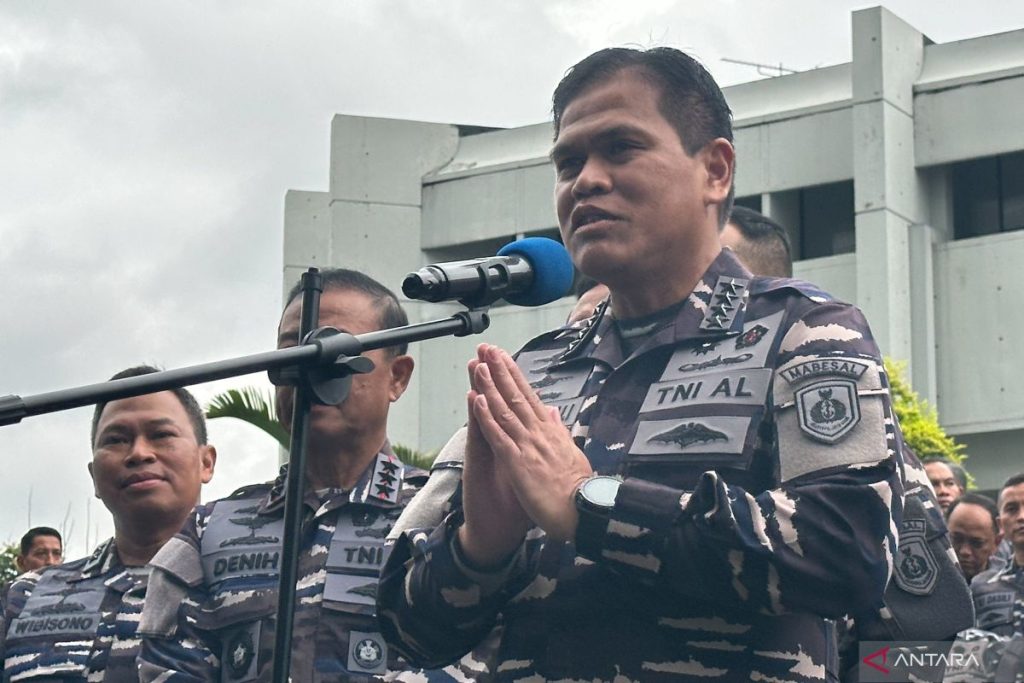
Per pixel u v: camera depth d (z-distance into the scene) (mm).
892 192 24125
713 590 3137
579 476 3301
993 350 24422
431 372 26484
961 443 24703
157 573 4828
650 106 3621
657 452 3418
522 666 3426
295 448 3275
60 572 5879
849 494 3164
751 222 5488
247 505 4926
